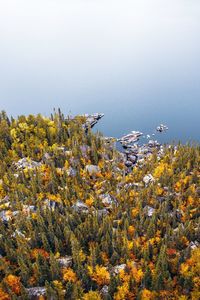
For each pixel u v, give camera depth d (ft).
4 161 532.73
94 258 349.61
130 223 413.18
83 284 339.57
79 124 641.40
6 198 465.06
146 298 317.42
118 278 325.83
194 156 528.63
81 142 579.89
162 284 325.83
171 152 558.15
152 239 375.45
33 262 369.09
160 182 481.05
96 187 494.59
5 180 492.54
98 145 583.99
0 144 572.10
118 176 517.96
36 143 574.56
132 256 366.63
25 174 505.25
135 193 464.24
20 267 339.16
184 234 384.47
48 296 317.83
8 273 343.26
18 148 569.23
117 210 434.71
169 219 410.72
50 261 344.90
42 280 340.18
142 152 627.05
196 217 424.05
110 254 370.53
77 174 497.87
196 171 486.79
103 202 457.68
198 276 330.54
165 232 401.08
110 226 384.27
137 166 566.77
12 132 591.78
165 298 319.27
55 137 605.31
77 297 315.99
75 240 362.74
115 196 465.06
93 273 342.03
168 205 440.45
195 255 345.92
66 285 326.44
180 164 518.37
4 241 380.99
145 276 330.34
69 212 428.97
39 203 436.76
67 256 372.99
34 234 382.42
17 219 411.54
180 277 331.98
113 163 539.29
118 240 373.20
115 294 322.34
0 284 328.90
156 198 445.78
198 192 458.91
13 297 315.78
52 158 539.70
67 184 476.54
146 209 426.51
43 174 507.30
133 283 331.98
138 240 382.63
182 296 311.88
